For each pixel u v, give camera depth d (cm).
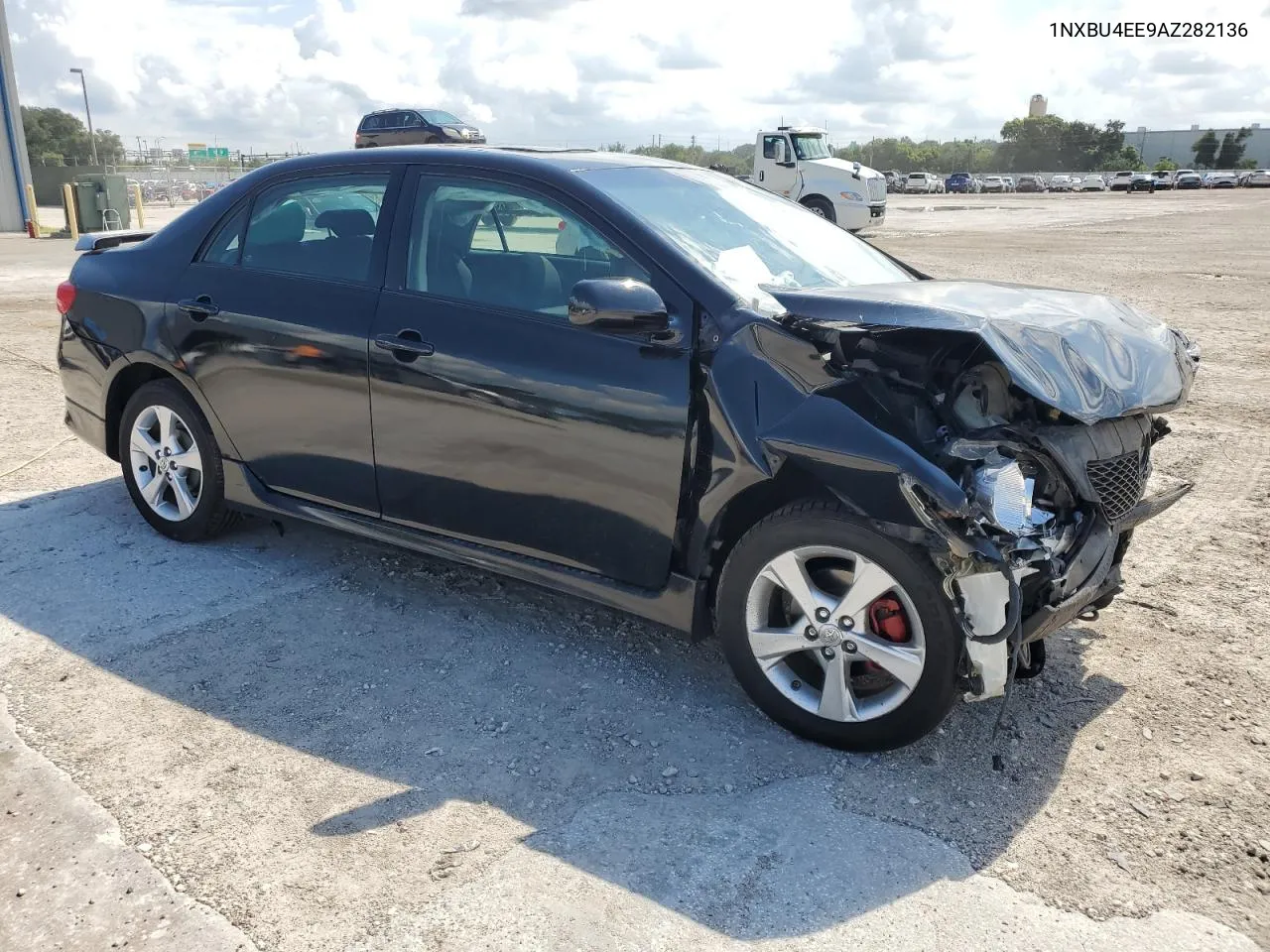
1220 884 242
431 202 359
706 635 320
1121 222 2948
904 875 244
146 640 354
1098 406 275
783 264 347
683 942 221
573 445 316
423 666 341
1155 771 287
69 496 496
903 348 289
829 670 289
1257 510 500
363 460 368
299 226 390
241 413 399
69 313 451
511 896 234
